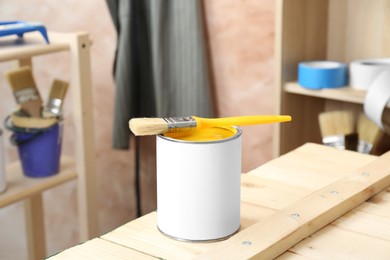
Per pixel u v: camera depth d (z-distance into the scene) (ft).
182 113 7.16
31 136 6.52
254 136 7.29
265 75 6.96
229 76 7.21
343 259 2.83
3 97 9.27
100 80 8.28
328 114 5.54
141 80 7.52
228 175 3.00
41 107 6.72
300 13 5.97
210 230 3.02
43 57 8.73
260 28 6.85
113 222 8.75
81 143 6.79
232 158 3.00
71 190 9.01
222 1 7.02
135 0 7.21
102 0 7.95
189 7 6.87
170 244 3.00
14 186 6.48
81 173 6.89
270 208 3.39
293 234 2.94
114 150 8.43
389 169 3.68
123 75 7.31
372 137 5.40
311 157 4.13
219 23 7.11
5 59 5.97
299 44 6.04
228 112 7.33
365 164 4.00
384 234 3.07
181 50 7.01
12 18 8.80
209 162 2.94
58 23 8.41
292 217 3.07
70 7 8.25
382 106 5.19
